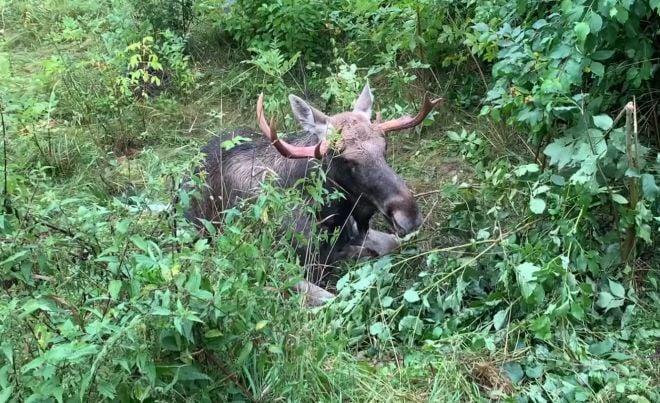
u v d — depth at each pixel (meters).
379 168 4.39
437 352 3.83
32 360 2.68
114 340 2.62
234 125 6.83
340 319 4.01
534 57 4.39
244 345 3.04
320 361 3.48
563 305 3.68
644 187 3.87
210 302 2.85
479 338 3.78
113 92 6.87
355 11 6.85
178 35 7.87
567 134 4.18
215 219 4.96
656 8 4.15
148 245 2.99
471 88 6.45
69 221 3.31
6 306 2.78
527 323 3.86
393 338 4.08
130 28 7.46
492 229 4.64
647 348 3.81
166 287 2.83
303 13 7.05
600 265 4.17
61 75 7.09
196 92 7.40
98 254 3.14
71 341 2.67
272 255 3.43
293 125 6.34
